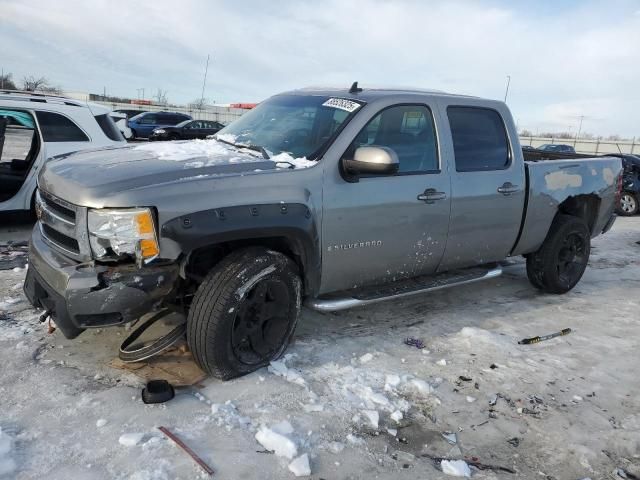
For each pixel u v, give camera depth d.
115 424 2.80
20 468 2.44
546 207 5.05
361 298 3.93
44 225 3.48
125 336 3.81
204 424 2.86
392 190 3.86
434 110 4.25
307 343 3.94
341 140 3.67
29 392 3.06
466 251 4.54
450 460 2.78
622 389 3.67
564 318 4.93
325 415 3.05
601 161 5.75
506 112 4.80
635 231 10.04
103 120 7.35
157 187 2.96
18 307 4.23
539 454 2.91
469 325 4.60
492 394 3.46
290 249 3.54
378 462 2.72
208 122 26.45
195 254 3.28
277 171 3.38
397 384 3.44
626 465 2.88
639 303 5.54
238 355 3.31
